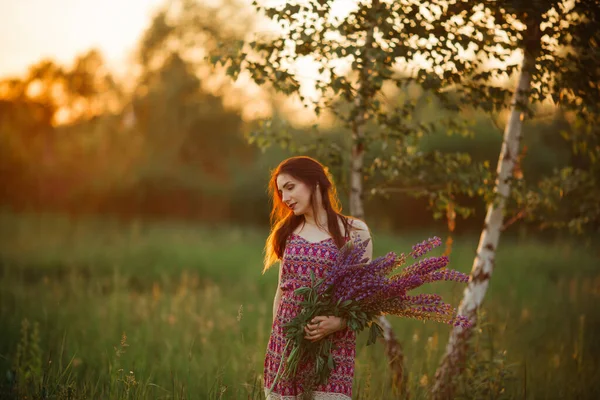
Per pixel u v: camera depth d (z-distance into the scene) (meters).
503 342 5.24
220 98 30.91
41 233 16.47
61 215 22.92
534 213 4.85
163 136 30.02
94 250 13.45
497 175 4.65
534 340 6.19
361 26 4.15
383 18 4.05
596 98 4.31
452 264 10.80
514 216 4.76
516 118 4.58
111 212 26.94
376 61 4.05
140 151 29.17
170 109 30.20
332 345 3.04
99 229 18.33
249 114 30.42
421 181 4.78
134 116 31.05
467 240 16.91
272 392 3.21
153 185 27.16
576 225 4.97
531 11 3.92
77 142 28.84
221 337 6.14
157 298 8.01
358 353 5.36
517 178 4.57
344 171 4.87
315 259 3.17
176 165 28.73
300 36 4.14
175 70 30.97
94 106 32.22
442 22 4.06
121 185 26.92
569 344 5.86
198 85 30.91
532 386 4.59
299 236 3.25
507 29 4.12
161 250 13.48
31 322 6.19
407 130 4.64
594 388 4.61
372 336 3.06
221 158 30.28
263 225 25.66
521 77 4.42
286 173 3.22
